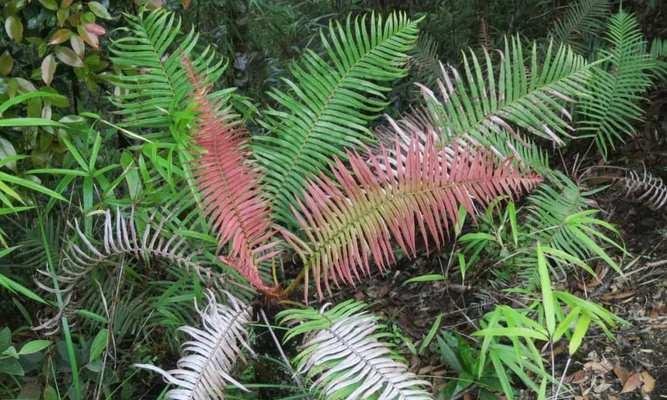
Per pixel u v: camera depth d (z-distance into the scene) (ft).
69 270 6.71
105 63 7.06
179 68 7.26
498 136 7.41
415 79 9.86
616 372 7.15
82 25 6.60
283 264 7.89
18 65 7.02
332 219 6.68
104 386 6.77
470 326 7.83
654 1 10.41
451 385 7.06
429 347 7.66
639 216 8.64
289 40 10.29
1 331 6.36
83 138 7.33
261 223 6.80
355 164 6.56
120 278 6.76
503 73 7.20
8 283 5.88
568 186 7.94
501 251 8.00
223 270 7.19
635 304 7.72
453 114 7.22
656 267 8.00
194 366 5.85
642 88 9.39
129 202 6.82
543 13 10.84
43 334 6.83
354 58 7.45
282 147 7.49
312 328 6.07
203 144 6.57
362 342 5.82
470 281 8.29
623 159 9.32
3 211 5.80
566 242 7.59
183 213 7.57
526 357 6.63
